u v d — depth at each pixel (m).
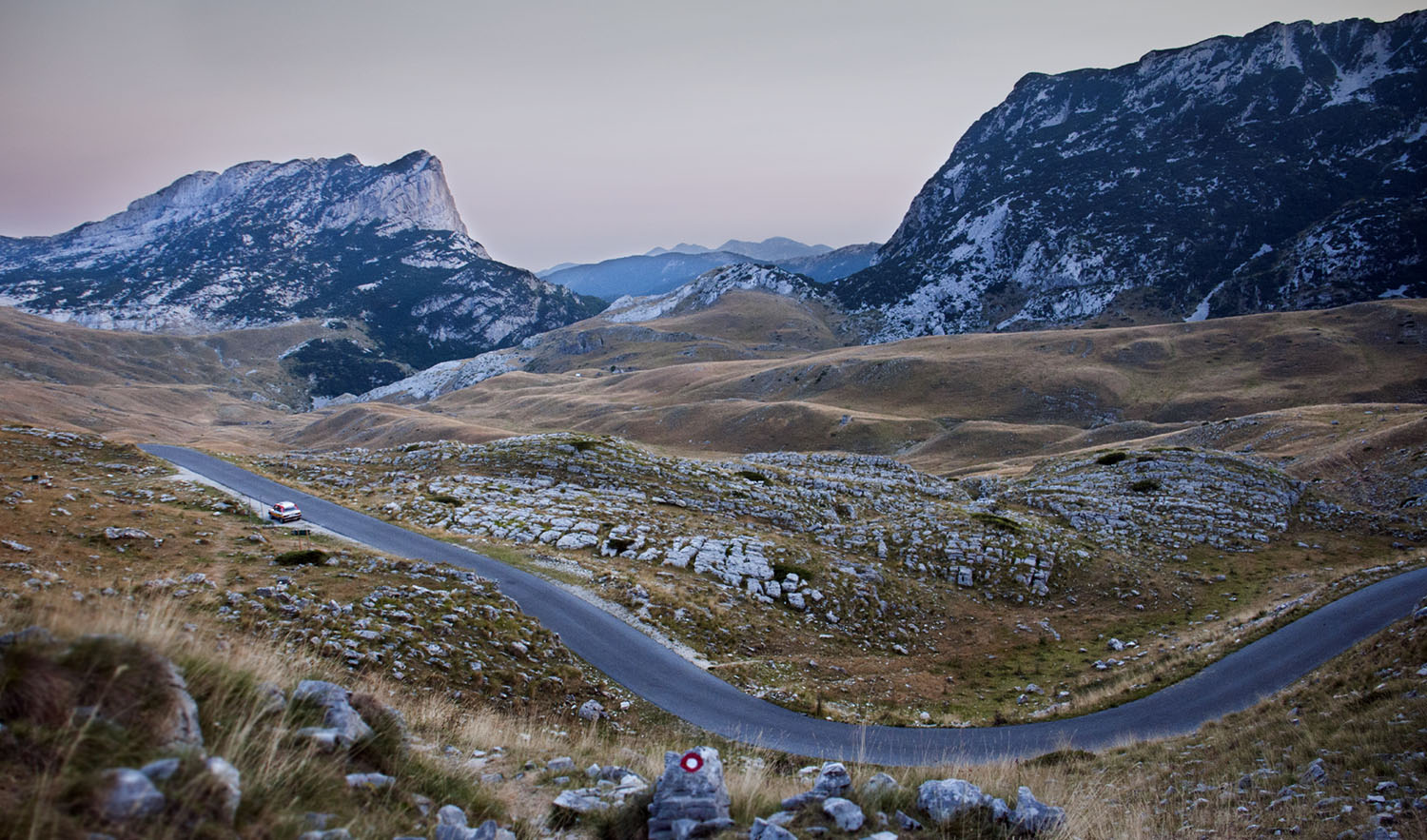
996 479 82.50
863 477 80.69
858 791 9.63
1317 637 35.00
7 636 6.37
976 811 9.04
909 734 27.55
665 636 35.16
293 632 24.50
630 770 12.78
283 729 7.52
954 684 36.53
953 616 46.03
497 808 9.17
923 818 9.02
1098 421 173.50
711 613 39.22
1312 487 71.12
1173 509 64.50
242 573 30.66
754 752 23.80
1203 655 34.81
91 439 57.19
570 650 31.59
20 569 25.66
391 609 28.80
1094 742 26.30
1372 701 18.12
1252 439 102.50
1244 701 28.50
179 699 6.55
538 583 39.69
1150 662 36.31
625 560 45.75
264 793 6.33
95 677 6.11
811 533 57.19
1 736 5.34
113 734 5.72
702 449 178.38
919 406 197.00
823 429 175.38
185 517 39.25
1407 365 170.12
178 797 5.43
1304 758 16.19
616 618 36.19
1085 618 46.22
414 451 71.94
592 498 57.47
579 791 10.43
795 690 31.75
